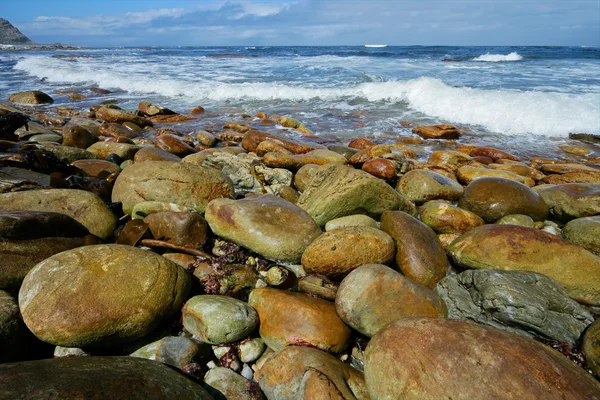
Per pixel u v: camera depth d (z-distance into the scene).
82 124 10.77
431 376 2.43
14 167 5.84
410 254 4.18
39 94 16.02
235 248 4.30
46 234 3.83
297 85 18.03
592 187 6.04
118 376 2.31
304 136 10.71
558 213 5.91
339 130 11.74
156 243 4.18
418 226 4.53
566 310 3.53
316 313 3.29
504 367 2.36
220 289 3.85
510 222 5.44
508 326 3.49
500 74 21.02
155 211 4.61
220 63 31.28
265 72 23.52
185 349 3.02
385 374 2.58
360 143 9.56
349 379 2.82
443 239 5.07
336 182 5.34
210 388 2.86
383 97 15.41
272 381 2.85
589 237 4.83
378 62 29.41
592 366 3.06
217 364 3.16
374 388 2.62
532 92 13.59
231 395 2.83
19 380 2.10
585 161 9.12
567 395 2.26
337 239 3.91
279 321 3.29
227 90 16.92
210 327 3.14
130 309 3.05
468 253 4.33
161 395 2.31
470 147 9.85
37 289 2.99
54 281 3.02
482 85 16.86
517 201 5.57
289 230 4.34
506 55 32.16
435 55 36.75
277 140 8.85
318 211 5.14
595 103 12.12
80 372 2.27
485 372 2.36
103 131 10.05
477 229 4.55
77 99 17.05
